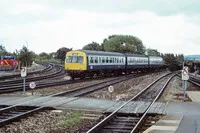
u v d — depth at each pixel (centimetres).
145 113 1666
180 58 14362
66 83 3803
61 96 2420
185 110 1836
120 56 6291
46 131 1332
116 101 2228
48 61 13612
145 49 13012
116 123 1509
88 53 4906
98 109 1859
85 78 4928
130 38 12300
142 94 2806
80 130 1362
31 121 1512
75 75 4831
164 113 1719
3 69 5906
